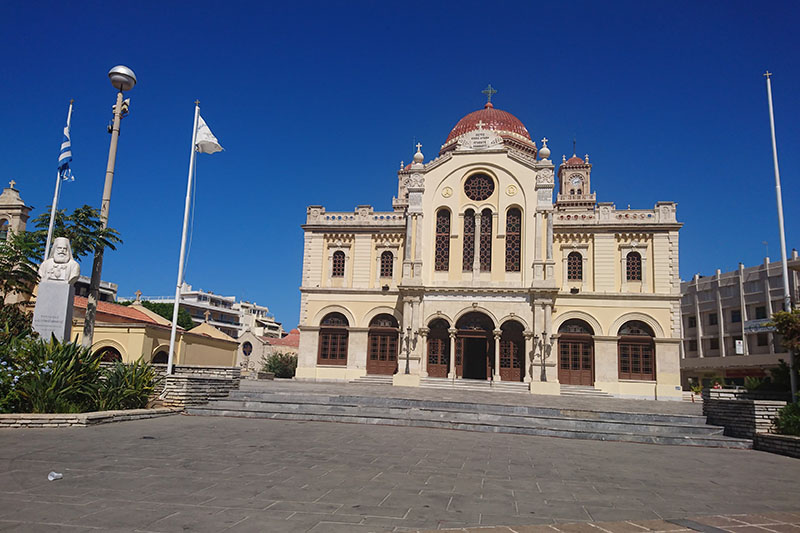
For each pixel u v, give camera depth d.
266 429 15.73
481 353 43.12
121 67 21.47
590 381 36.94
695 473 11.66
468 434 16.78
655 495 9.22
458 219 38.81
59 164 22.52
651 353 36.69
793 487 10.36
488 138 39.56
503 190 38.62
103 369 17.80
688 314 66.12
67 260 18.75
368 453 12.25
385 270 40.69
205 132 23.34
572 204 63.22
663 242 37.72
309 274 41.16
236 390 22.00
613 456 13.73
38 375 15.05
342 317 40.53
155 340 36.06
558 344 37.75
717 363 59.19
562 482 10.02
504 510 7.77
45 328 18.14
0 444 11.55
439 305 37.47
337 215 41.78
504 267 37.69
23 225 38.91
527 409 20.28
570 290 37.94
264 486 8.62
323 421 18.42
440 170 39.72
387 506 7.70
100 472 9.24
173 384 19.52
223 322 108.25
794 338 17.95
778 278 54.88
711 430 17.89
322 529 6.54
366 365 39.41
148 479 8.85
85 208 22.14
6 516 6.70
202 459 10.69
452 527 6.85
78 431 13.66
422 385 35.94
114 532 6.21
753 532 7.09
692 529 7.13
